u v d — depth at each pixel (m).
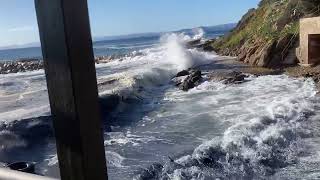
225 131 10.95
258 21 35.59
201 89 19.17
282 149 9.09
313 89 16.44
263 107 13.78
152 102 16.91
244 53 29.39
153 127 12.41
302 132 10.37
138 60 38.66
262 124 11.27
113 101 15.38
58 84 1.78
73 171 1.86
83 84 1.78
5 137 10.88
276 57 24.58
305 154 8.70
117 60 40.28
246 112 13.27
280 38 25.14
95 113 1.86
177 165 8.41
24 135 11.16
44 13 1.75
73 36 1.73
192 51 32.62
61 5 1.68
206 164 8.39
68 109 1.78
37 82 24.53
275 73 21.88
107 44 121.81
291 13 28.05
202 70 25.48
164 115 14.16
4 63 43.12
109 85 18.81
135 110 15.38
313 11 26.64
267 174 7.69
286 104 13.76
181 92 19.08
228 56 34.31
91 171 1.85
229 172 7.91
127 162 8.84
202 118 13.09
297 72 20.91
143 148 9.98
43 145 10.73
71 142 1.82
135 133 11.71
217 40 44.12
